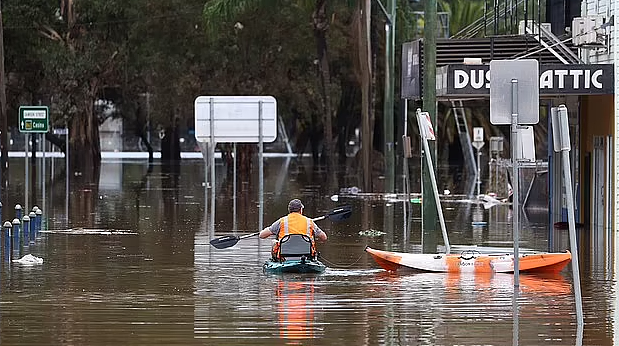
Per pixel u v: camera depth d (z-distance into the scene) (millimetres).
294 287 52125
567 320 43281
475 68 77750
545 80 78375
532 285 53219
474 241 75312
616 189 81750
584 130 88312
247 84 181875
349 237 77312
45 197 117625
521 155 48438
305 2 155375
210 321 42750
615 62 79938
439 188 145500
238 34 177500
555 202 91438
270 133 104250
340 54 199500
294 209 59688
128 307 46031
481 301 47969
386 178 132750
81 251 67125
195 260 62688
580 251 68812
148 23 180000
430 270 58031
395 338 39469
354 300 48062
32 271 57750
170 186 143000
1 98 137625
